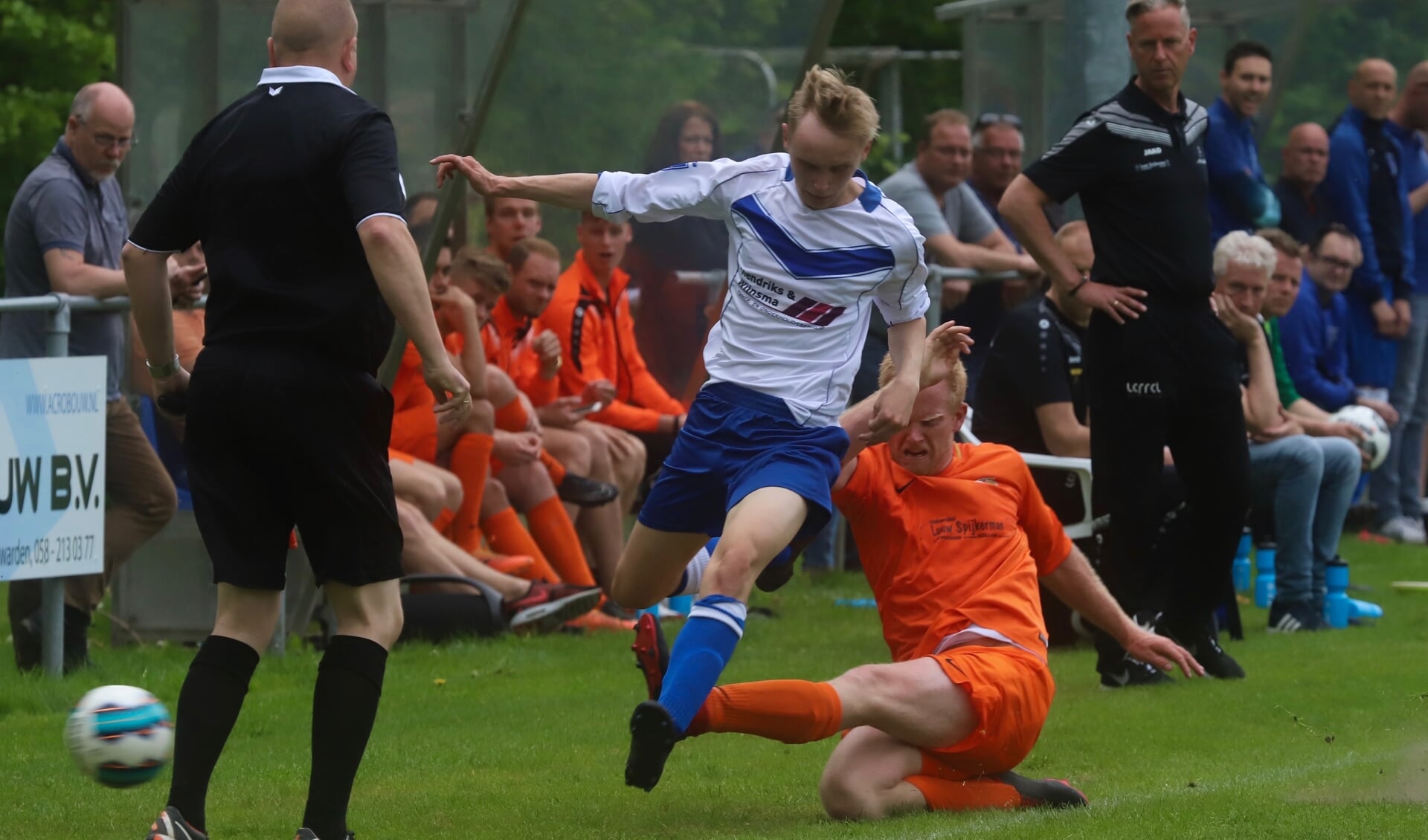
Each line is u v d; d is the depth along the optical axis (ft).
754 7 100.42
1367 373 126.00
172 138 88.69
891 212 47.60
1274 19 137.18
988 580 49.21
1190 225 71.31
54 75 219.41
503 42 89.61
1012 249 111.45
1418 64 134.92
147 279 44.21
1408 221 127.85
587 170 98.43
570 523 92.89
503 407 91.81
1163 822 43.06
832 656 79.97
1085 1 96.27
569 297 98.99
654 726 40.06
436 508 86.89
